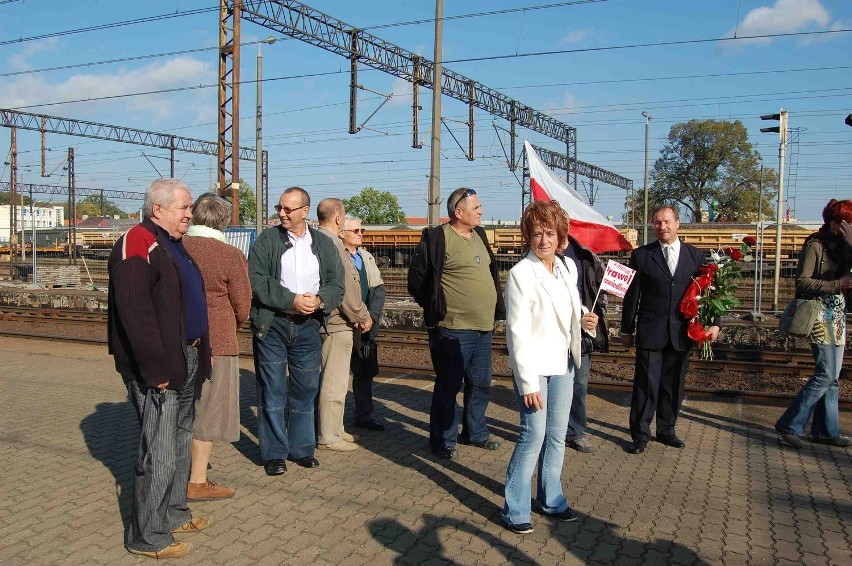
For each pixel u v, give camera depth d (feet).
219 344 14.83
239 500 15.23
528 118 106.93
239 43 64.44
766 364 29.45
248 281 15.12
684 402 23.76
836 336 18.42
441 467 17.46
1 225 256.11
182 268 12.80
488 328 18.47
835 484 16.17
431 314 18.22
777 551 12.84
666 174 182.19
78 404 23.80
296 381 17.24
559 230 13.48
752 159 175.73
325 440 18.74
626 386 25.80
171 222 12.61
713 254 18.83
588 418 21.95
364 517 14.34
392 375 29.25
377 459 18.07
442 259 18.01
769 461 17.80
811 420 21.76
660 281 18.52
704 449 18.79
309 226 17.84
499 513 14.58
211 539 13.32
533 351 13.23
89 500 15.20
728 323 37.40
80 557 12.53
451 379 18.10
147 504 12.44
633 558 12.58
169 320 12.08
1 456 18.13
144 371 11.73
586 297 18.13
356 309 18.38
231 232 60.44
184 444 13.60
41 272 82.33
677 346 18.39
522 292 13.19
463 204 18.10
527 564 12.36
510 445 19.33
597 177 157.99
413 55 75.72
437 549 12.92
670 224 18.63
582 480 16.44
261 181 67.00
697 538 13.37
